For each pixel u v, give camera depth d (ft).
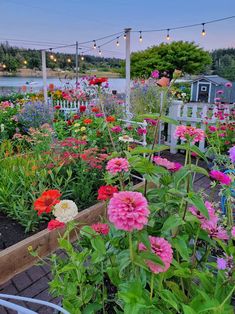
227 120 14.30
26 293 5.96
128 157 3.87
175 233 3.57
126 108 15.72
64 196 8.52
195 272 3.41
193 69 47.47
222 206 5.88
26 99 24.94
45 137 10.96
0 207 8.25
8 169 8.87
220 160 7.55
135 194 2.79
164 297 3.03
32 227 7.48
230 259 3.36
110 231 3.99
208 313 2.91
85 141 10.30
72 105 22.80
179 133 3.70
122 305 3.55
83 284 3.88
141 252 3.08
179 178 3.46
